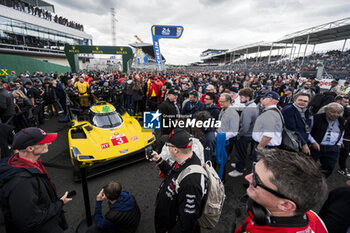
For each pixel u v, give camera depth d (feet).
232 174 10.45
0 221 6.99
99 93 23.09
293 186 2.00
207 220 4.25
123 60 50.44
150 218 7.59
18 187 3.73
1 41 54.13
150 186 9.61
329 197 3.49
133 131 12.12
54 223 4.55
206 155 7.69
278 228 2.17
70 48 46.78
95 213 5.74
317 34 61.77
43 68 55.72
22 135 4.13
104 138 10.77
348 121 9.84
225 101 8.54
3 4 54.90
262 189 2.26
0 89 12.35
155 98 23.90
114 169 10.36
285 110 7.86
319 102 11.86
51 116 22.54
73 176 10.08
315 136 8.73
